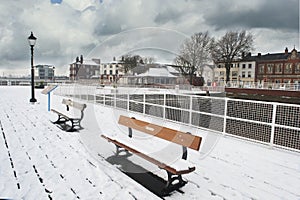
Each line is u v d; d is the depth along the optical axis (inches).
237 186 114.6
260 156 155.7
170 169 102.0
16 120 265.9
